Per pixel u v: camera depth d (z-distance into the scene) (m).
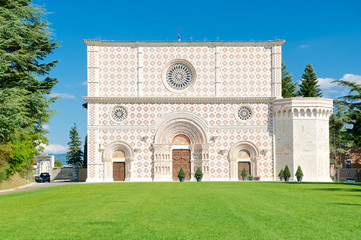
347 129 81.31
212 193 33.88
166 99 67.81
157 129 67.50
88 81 67.88
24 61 42.44
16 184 61.50
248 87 68.94
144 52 68.88
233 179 67.06
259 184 47.84
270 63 69.25
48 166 91.31
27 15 42.31
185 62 69.00
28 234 18.03
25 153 61.59
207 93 68.81
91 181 66.50
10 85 40.72
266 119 68.19
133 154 67.06
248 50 69.38
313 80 102.19
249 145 67.81
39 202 30.23
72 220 21.00
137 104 67.81
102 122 67.44
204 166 67.31
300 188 40.06
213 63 69.19
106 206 25.86
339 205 25.12
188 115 67.94
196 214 22.00
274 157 67.56
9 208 27.33
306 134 65.69
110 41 68.44
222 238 16.70
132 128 67.44
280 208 23.95
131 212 23.08
